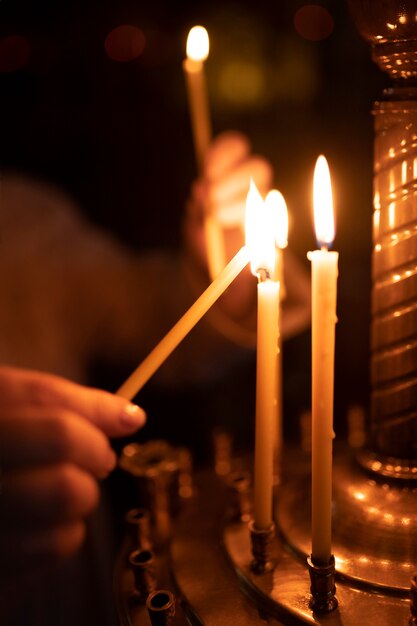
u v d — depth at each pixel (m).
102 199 0.93
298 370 0.73
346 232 0.74
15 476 0.36
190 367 0.76
